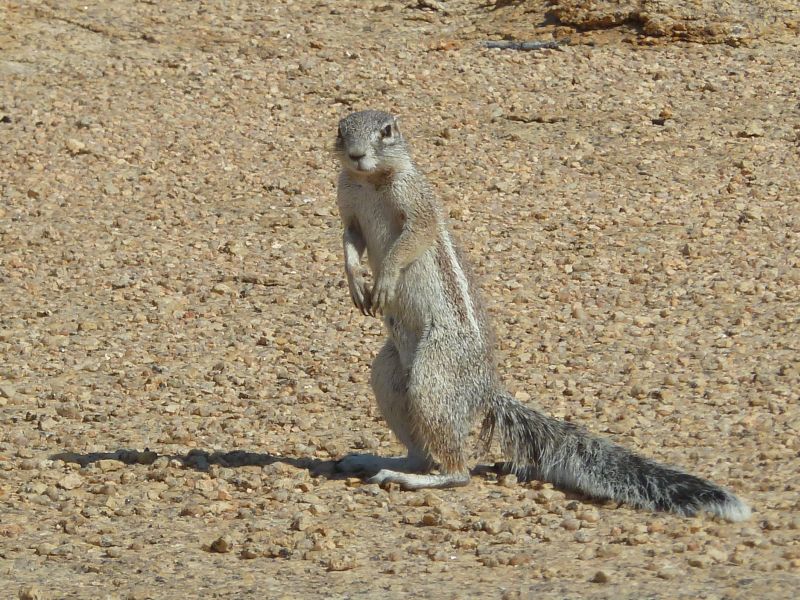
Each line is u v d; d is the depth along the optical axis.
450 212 18.03
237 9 27.31
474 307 10.09
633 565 8.00
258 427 11.65
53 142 20.70
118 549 8.70
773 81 22.77
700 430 10.94
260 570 8.22
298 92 23.05
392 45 25.31
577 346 13.59
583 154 20.20
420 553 8.44
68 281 16.19
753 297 14.84
